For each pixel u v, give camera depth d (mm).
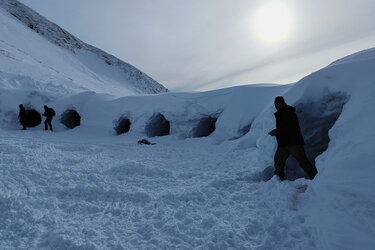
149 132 12914
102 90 43344
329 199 2393
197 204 3207
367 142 2492
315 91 4309
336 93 3932
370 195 2035
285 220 2508
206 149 8125
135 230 2553
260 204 3078
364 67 3701
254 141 7566
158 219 2777
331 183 2500
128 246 2246
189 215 2842
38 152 5523
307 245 2092
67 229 2449
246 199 3314
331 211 2258
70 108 15023
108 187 3693
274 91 9938
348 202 2174
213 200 3275
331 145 3277
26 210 2754
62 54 57125
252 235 2414
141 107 13258
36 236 2355
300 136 3537
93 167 4949
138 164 4746
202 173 4750
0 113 13898
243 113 9836
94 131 13359
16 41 44719
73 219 2758
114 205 3170
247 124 9430
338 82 3957
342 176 2443
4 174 3785
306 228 2303
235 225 2539
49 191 3482
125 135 12438
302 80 4832
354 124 2879
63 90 18812
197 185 3906
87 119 14344
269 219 2633
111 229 2537
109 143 9500
